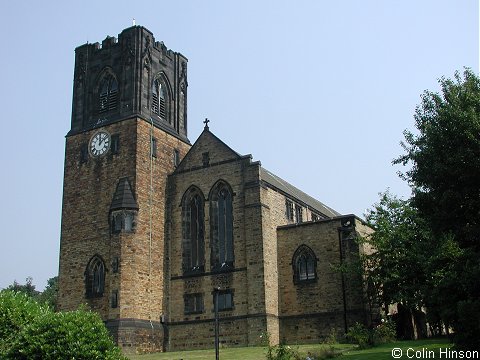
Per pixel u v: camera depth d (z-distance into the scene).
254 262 63.09
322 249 64.38
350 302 61.22
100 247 67.38
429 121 40.72
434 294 37.19
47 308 42.72
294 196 75.69
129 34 73.81
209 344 63.59
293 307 64.06
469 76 41.75
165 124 74.94
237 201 66.12
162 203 70.31
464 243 38.12
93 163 71.12
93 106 74.25
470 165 37.25
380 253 57.91
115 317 62.12
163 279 68.00
